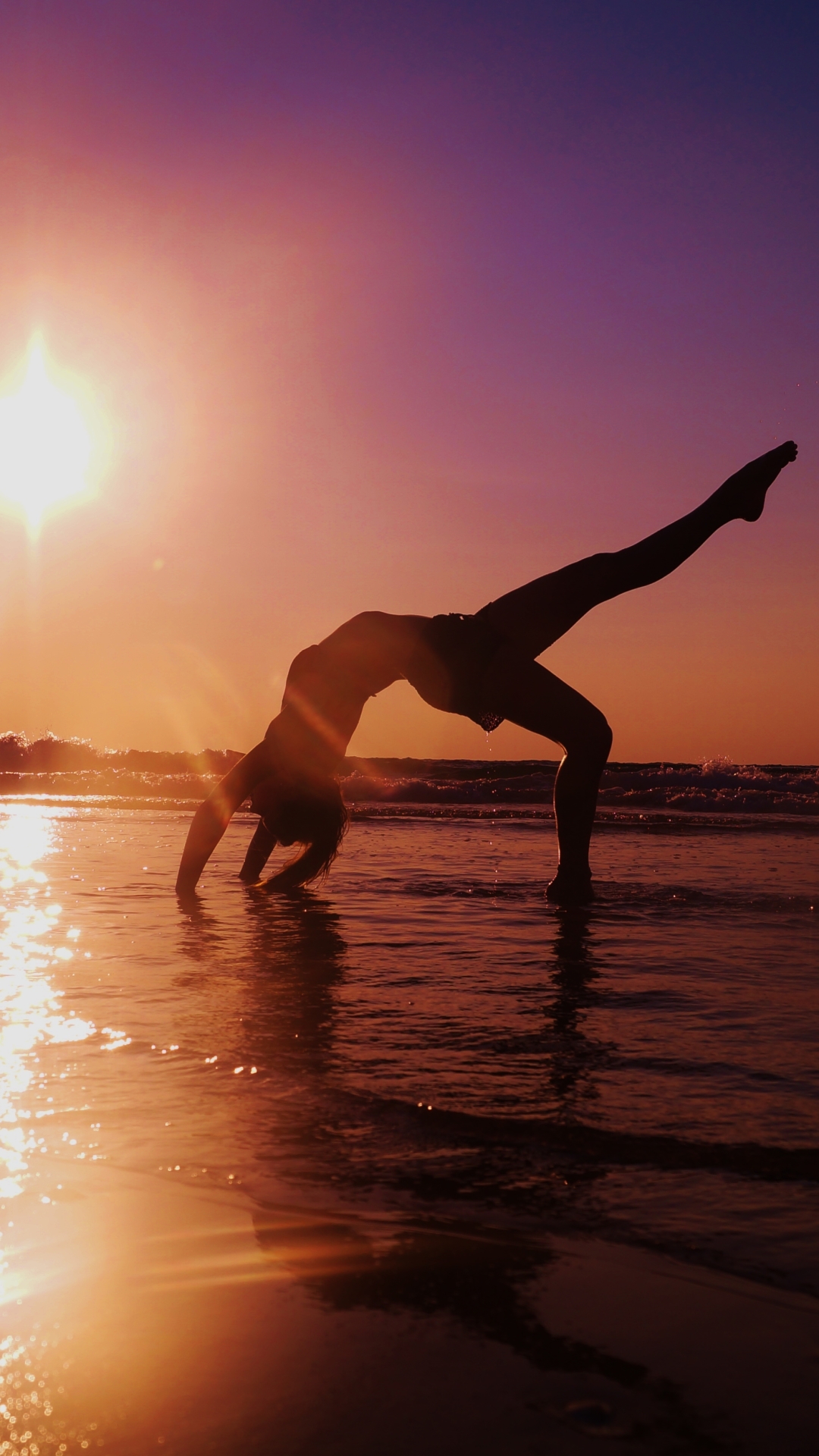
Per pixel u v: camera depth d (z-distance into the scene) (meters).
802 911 4.20
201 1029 2.26
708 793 13.20
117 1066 1.96
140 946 3.36
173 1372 0.97
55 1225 1.29
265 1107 1.73
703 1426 0.89
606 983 2.80
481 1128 1.64
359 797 13.84
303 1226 1.29
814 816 11.02
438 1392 0.94
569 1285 1.14
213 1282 1.15
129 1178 1.44
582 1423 0.89
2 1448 0.86
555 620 4.81
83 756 17.61
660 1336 1.04
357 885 5.11
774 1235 1.27
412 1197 1.38
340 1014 2.41
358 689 4.92
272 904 4.41
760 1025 2.32
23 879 5.27
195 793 14.24
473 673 4.59
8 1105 1.74
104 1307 1.09
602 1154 1.53
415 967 3.02
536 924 3.85
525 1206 1.35
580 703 4.63
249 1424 0.89
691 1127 1.65
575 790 4.62
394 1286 1.14
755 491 5.11
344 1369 0.97
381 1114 1.70
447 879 5.36
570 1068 1.98
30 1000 2.53
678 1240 1.25
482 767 20.11
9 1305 1.10
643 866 6.01
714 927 3.81
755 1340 1.03
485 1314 1.08
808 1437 0.88
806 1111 1.73
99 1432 0.88
